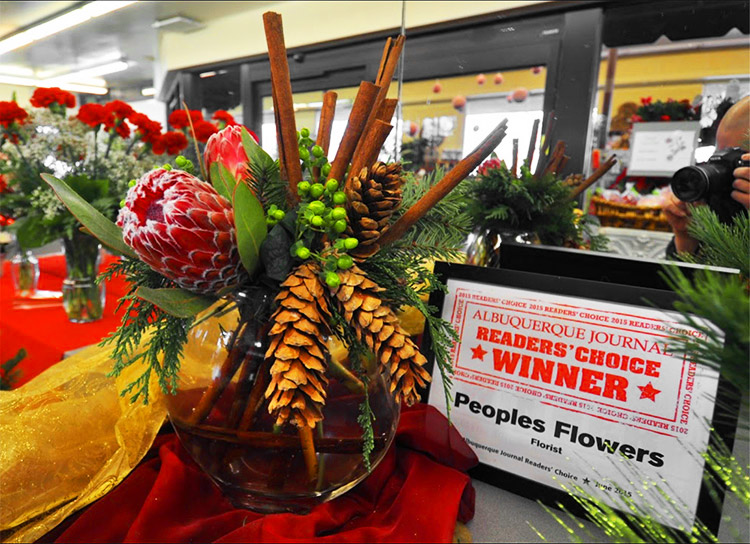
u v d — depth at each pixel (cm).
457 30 207
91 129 123
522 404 50
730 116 72
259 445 39
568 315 49
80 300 117
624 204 181
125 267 42
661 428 44
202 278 34
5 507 43
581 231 89
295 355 32
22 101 142
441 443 50
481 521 46
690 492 41
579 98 181
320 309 35
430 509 43
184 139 126
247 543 37
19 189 119
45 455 47
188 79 313
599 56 181
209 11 272
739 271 43
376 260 39
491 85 210
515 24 194
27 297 139
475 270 54
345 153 39
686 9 164
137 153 132
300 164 40
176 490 44
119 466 49
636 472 43
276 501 42
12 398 54
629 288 46
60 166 120
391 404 43
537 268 57
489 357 52
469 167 37
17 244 142
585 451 46
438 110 228
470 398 53
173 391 40
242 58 285
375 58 233
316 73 257
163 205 32
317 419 33
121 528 43
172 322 40
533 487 48
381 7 224
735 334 23
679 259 60
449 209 47
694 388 43
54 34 177
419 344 62
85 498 46
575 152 176
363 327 34
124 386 56
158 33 276
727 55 317
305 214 35
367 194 35
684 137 178
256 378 38
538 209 79
